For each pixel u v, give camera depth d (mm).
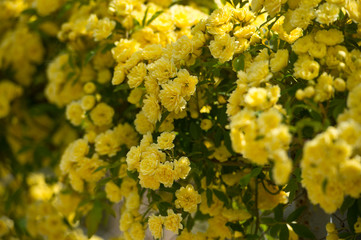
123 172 733
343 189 567
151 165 635
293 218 668
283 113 584
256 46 676
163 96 651
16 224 843
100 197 779
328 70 626
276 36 686
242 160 721
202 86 715
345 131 540
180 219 646
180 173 646
